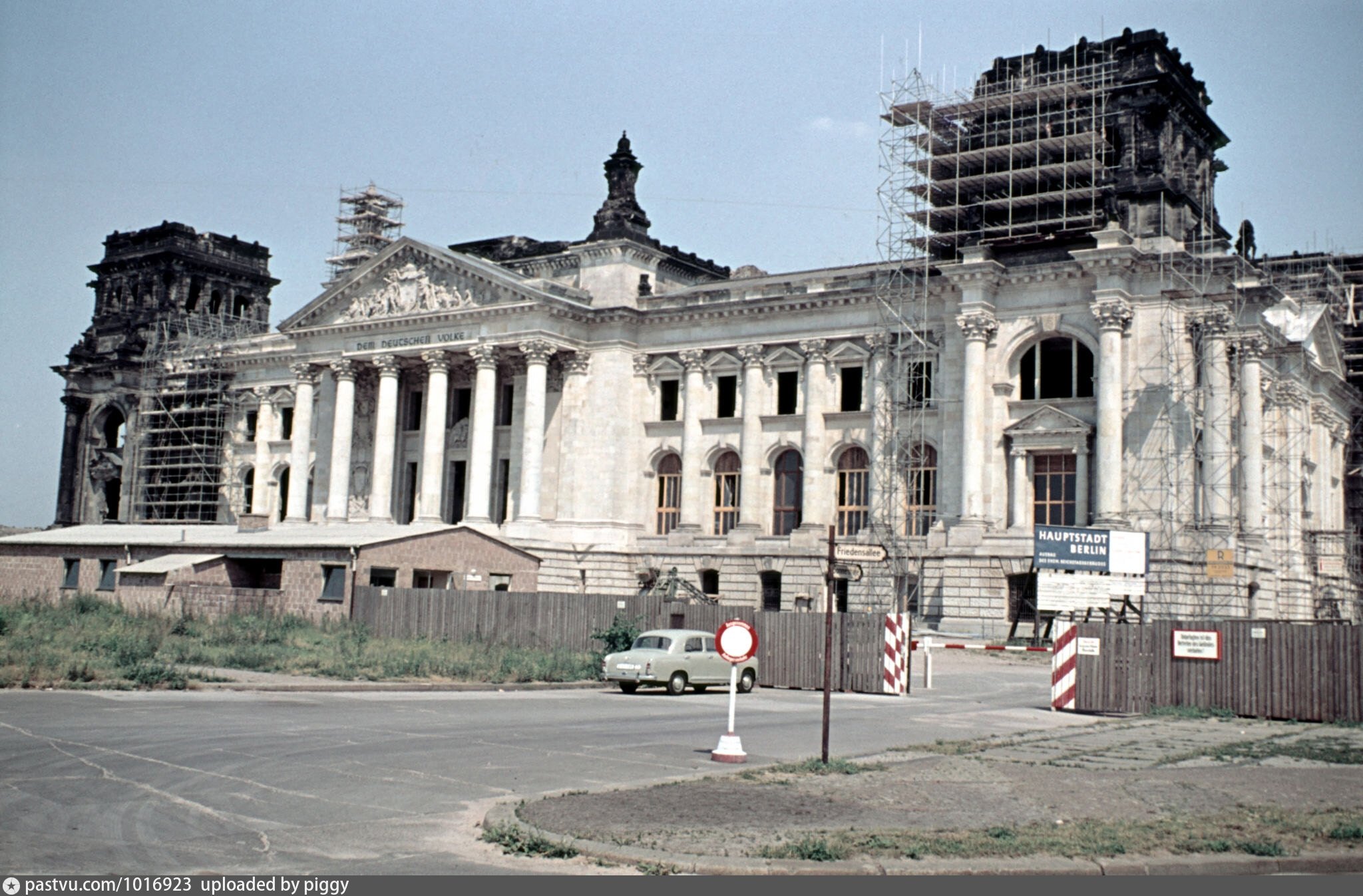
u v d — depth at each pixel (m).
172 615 63.88
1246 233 92.06
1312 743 33.03
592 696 44.56
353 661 49.00
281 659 48.88
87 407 131.50
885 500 81.94
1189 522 73.88
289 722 32.03
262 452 117.38
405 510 102.75
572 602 58.75
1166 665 41.44
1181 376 74.81
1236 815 20.94
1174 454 73.62
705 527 92.44
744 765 26.73
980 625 76.31
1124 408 75.50
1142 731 35.78
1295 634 39.75
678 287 101.50
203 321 131.25
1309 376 94.94
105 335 132.75
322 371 107.31
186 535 80.69
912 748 30.06
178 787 21.88
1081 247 79.06
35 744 26.12
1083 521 76.00
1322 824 20.14
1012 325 79.88
